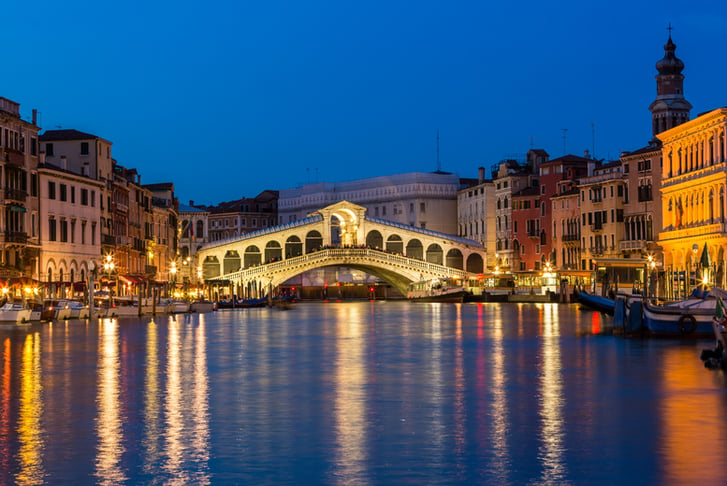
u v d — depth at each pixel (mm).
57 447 23141
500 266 174750
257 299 138125
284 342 54781
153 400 30031
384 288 196250
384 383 34031
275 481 20156
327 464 21453
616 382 33656
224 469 21078
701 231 98562
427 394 31156
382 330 67562
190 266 169875
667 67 136250
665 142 109312
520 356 43969
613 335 57219
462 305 135750
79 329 69125
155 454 22438
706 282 77688
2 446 23266
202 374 37062
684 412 27188
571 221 156375
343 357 44406
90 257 111188
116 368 39281
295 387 33031
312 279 198625
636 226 137625
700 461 21359
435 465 21297
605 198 143625
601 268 111375
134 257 132375
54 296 93562
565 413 27266
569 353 45000
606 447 22797
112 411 27984
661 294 107625
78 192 108562
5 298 83750
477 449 22766
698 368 37688
